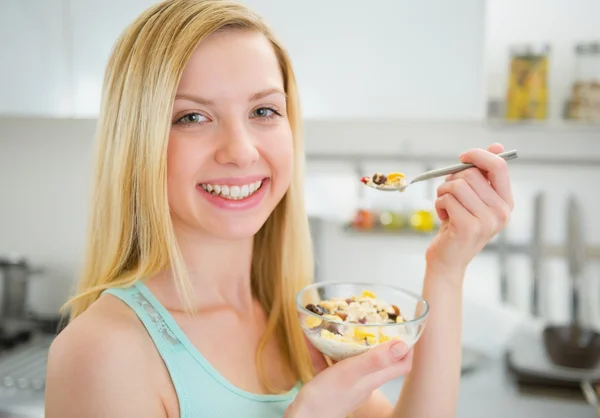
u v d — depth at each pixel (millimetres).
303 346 681
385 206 1449
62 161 1558
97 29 1195
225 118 553
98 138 601
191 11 551
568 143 1411
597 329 1418
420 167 1467
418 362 633
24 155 1562
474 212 595
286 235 680
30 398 1172
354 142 1482
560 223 1434
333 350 535
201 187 563
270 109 584
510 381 1236
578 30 1263
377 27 1157
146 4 1181
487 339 1476
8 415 1106
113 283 586
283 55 614
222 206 562
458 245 609
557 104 1274
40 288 1595
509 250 1449
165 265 600
